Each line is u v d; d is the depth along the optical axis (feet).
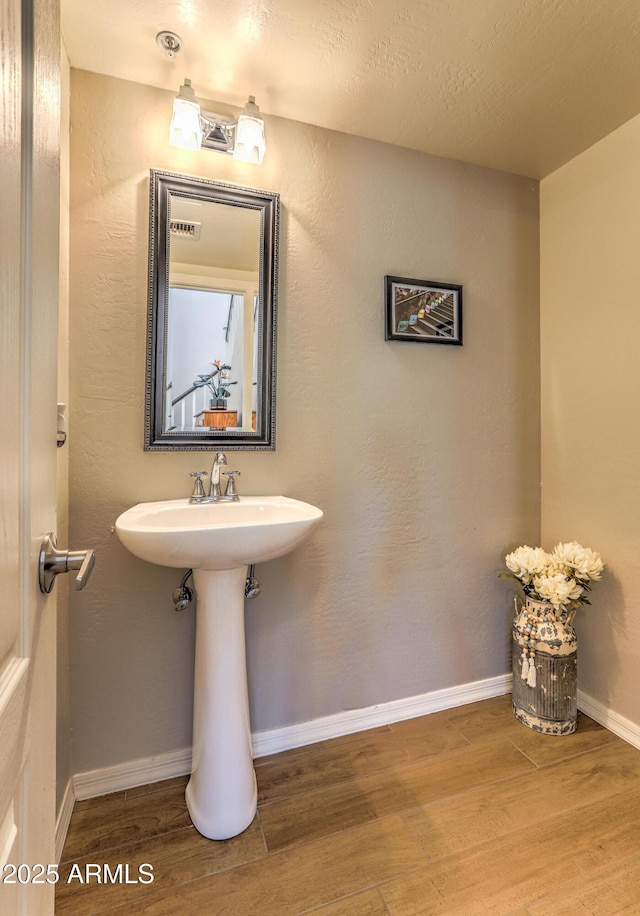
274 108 4.87
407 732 5.44
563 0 3.63
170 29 3.88
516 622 5.76
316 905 3.41
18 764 1.54
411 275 5.61
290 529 3.74
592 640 5.74
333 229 5.24
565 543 6.00
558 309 6.11
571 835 3.98
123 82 4.43
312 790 4.52
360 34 3.94
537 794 4.44
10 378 1.44
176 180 4.56
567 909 3.35
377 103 4.80
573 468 5.94
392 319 5.46
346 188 5.29
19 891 1.55
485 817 4.17
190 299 4.68
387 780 4.65
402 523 5.65
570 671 5.37
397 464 5.61
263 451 5.00
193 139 4.42
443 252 5.79
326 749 5.14
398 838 3.96
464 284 5.91
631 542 5.27
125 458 4.49
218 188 4.71
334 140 5.24
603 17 3.79
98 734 4.47
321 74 4.39
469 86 4.57
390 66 4.30
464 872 3.65
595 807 4.28
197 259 4.70
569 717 5.36
